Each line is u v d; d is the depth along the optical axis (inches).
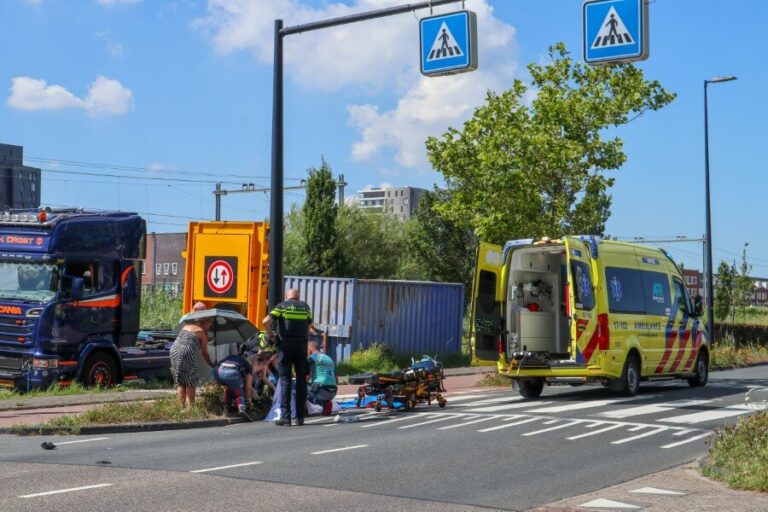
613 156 992.9
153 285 1371.8
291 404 583.5
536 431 510.0
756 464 372.8
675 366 802.8
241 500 315.3
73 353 745.6
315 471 377.7
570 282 678.5
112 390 732.0
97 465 386.3
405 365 1080.8
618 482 369.7
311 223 2063.2
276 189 644.7
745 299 1964.8
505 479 370.0
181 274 3408.0
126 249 786.8
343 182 2335.1
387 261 2342.5
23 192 6535.4
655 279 780.6
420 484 354.9
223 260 775.7
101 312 764.6
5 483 341.7
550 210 1000.2
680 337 810.8
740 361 1342.3
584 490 350.6
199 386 598.5
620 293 721.0
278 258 641.0
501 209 989.8
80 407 619.2
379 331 1080.2
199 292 783.7
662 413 599.2
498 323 716.7
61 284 735.1
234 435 501.0
